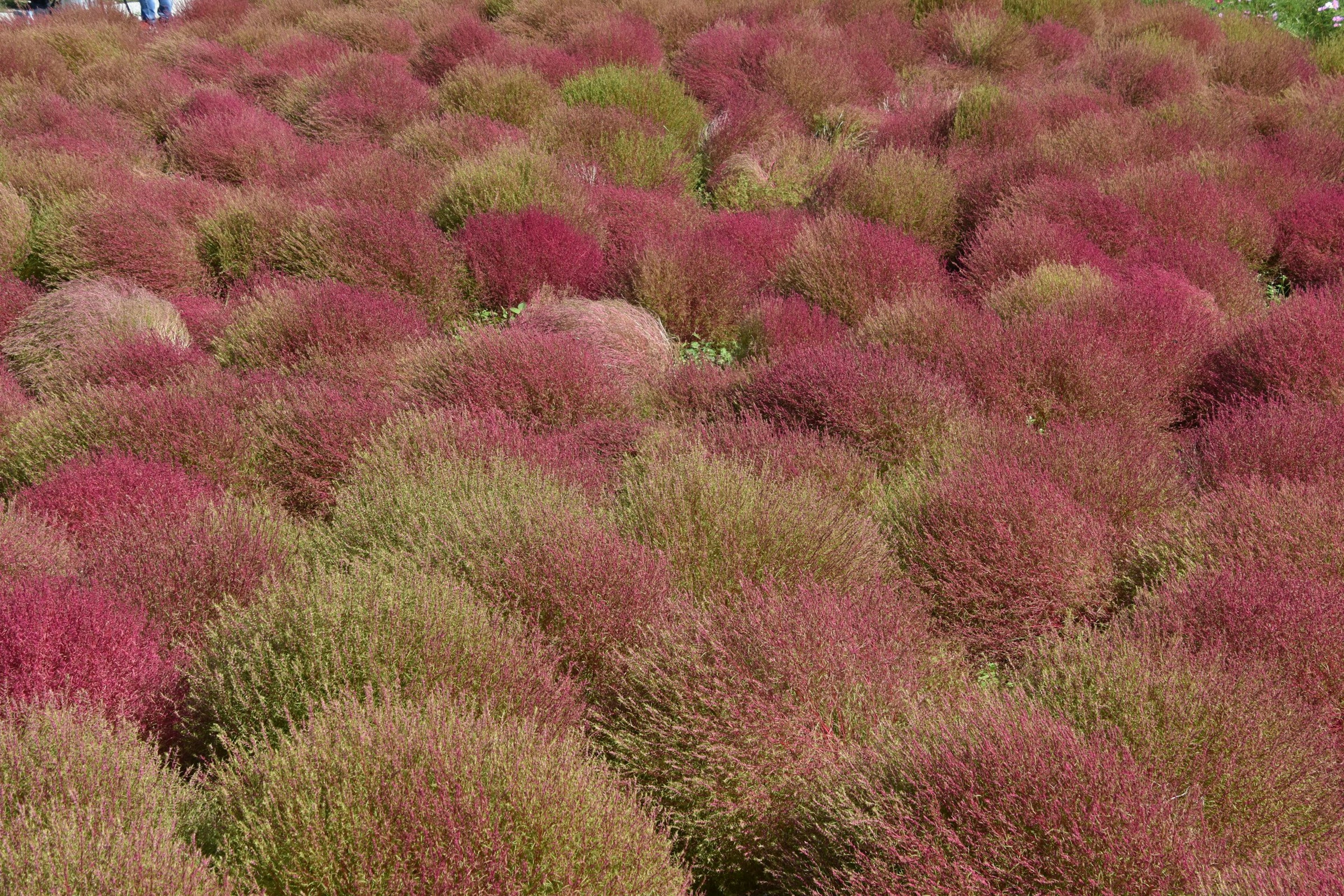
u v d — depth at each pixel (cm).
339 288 586
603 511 398
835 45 1077
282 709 273
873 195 732
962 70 1093
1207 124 877
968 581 368
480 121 886
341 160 834
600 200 746
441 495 387
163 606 343
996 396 502
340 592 301
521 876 221
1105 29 1222
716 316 627
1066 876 214
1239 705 266
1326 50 1115
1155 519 402
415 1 1386
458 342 538
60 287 626
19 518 380
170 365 527
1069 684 283
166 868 213
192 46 1177
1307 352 495
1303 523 358
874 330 564
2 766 246
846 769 262
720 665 286
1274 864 237
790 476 431
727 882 270
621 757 285
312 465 454
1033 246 640
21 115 930
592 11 1259
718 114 977
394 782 230
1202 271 634
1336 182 782
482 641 297
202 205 750
